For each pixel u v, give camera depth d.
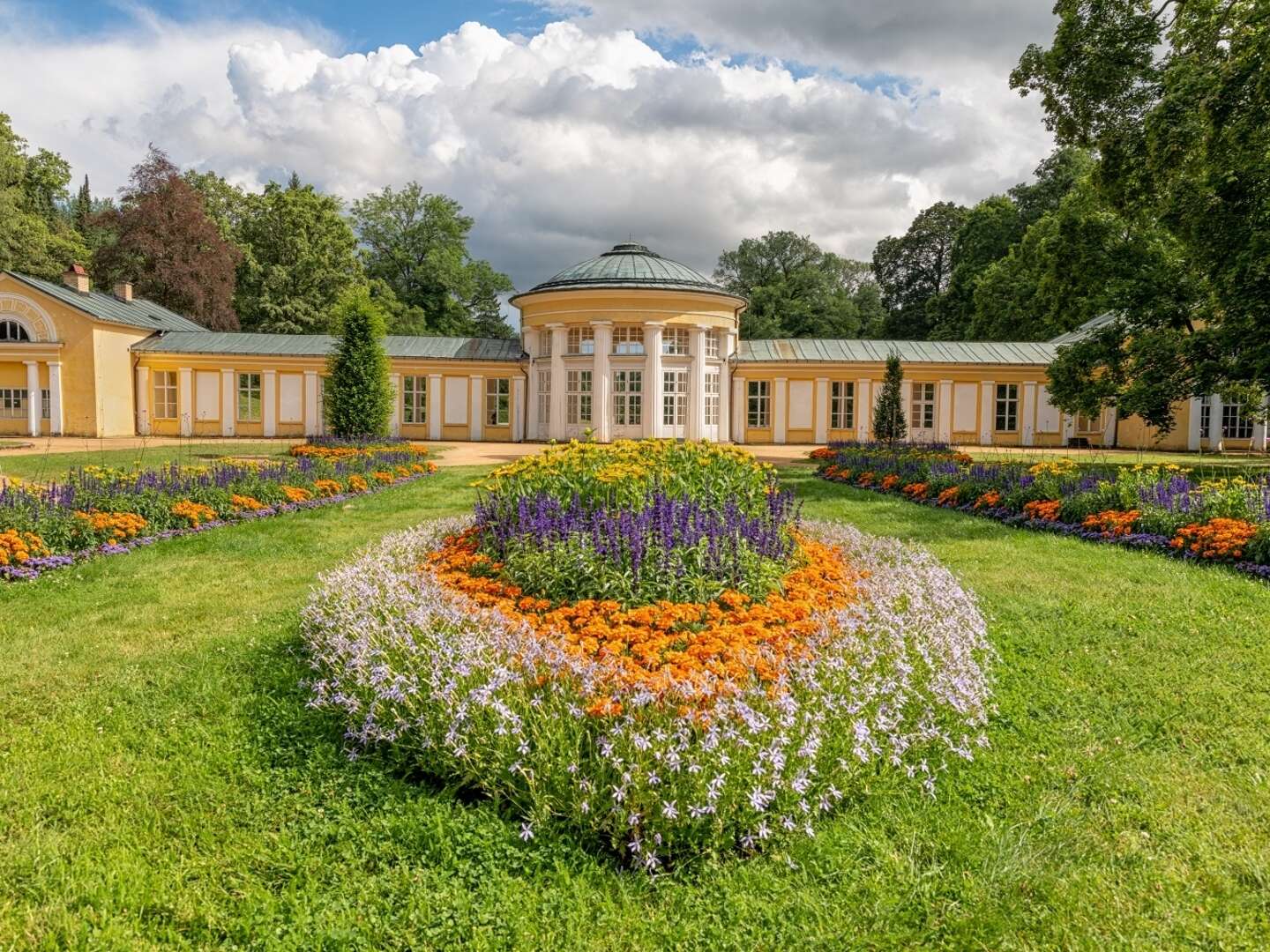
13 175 43.75
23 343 31.45
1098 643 6.20
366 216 57.62
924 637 5.43
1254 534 8.67
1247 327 16.02
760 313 63.62
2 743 4.47
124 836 3.59
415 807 3.81
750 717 3.81
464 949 2.94
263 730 4.66
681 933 3.06
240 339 35.03
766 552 6.84
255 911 3.12
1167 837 3.62
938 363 34.84
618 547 6.00
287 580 8.29
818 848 3.54
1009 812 3.85
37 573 8.29
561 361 32.59
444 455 26.36
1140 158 18.38
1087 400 20.00
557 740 3.86
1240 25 16.80
